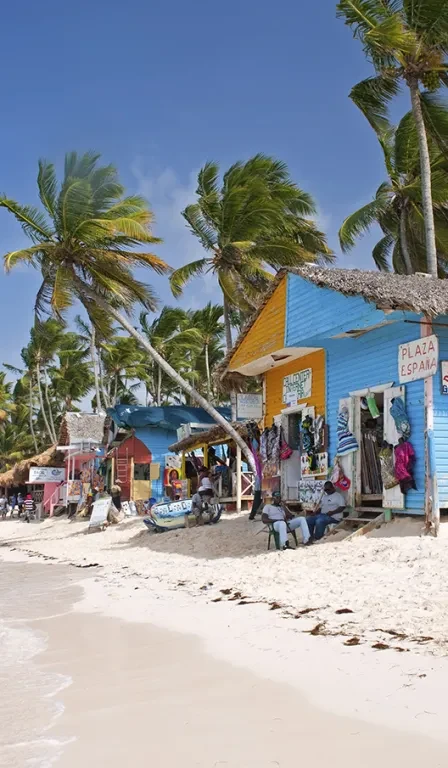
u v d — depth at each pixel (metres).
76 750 4.07
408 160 23.20
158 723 4.47
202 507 18.81
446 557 9.41
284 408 16.38
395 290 11.38
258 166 25.34
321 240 29.00
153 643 6.94
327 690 4.92
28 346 53.44
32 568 15.81
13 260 20.95
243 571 11.22
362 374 13.44
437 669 5.11
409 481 11.66
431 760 3.59
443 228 24.20
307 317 14.02
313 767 3.62
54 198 22.06
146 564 14.16
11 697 5.24
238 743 4.03
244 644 6.56
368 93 20.84
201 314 43.38
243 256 25.28
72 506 33.94
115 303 24.44
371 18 18.17
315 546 12.12
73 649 6.92
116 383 51.31
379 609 7.36
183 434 25.11
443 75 18.97
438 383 11.52
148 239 21.66
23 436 60.44
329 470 14.20
